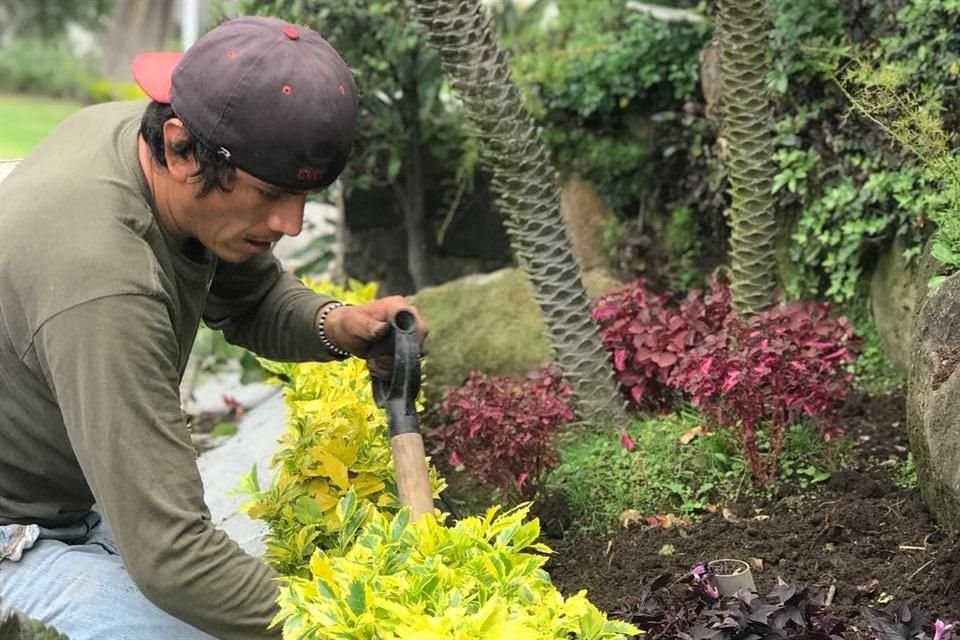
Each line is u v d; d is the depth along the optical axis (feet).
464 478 12.76
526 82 18.89
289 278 9.21
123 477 6.49
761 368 10.75
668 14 19.19
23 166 7.29
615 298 13.29
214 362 19.48
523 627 5.61
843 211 14.66
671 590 9.56
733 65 12.36
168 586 6.60
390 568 6.48
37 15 68.18
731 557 10.16
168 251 7.21
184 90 6.57
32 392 7.16
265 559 8.48
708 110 16.93
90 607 7.44
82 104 58.34
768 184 12.62
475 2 11.96
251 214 6.88
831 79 14.62
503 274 15.84
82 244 6.61
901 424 12.64
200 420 17.61
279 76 6.48
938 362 9.78
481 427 11.14
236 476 14.26
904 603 7.84
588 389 12.69
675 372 11.86
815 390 11.05
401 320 8.15
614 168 18.44
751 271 12.85
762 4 12.22
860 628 8.73
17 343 6.89
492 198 20.26
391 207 20.74
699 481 11.55
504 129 12.16
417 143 19.97
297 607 6.31
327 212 24.63
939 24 13.03
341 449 9.02
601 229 18.85
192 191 6.83
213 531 6.78
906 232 13.62
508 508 11.55
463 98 12.16
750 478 11.45
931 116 12.61
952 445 8.77
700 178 17.35
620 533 11.10
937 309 10.12
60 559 7.62
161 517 6.55
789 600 7.83
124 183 6.94
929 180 12.81
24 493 7.70
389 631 5.87
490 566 6.35
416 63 19.49
